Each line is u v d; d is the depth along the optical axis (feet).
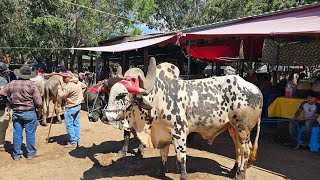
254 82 34.96
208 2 89.81
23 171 18.70
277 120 25.40
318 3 22.47
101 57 66.39
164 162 17.46
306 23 20.70
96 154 21.76
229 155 21.50
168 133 16.21
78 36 61.36
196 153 21.95
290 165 19.74
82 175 17.94
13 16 58.75
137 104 15.28
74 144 23.70
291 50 44.98
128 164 19.57
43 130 28.99
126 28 68.85
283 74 58.08
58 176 17.88
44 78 32.68
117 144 24.35
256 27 23.17
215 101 16.14
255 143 16.83
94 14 59.88
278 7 76.28
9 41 61.11
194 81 16.60
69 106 23.29
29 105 20.54
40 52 64.44
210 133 16.92
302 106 24.20
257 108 16.12
